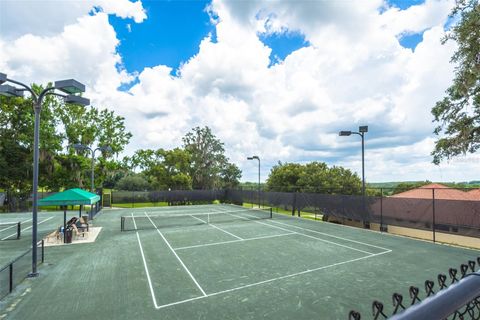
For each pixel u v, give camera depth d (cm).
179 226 1923
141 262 1057
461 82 1314
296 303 705
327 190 4025
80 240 1447
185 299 732
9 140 3203
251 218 2356
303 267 991
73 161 3359
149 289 798
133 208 3266
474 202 1292
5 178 3141
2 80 852
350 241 1429
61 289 797
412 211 1538
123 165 5606
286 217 2427
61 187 3475
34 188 913
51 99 3459
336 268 980
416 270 959
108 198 3403
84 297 745
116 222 2117
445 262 1053
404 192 2781
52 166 3288
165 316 643
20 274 860
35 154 914
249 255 1154
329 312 658
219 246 1316
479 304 191
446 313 111
